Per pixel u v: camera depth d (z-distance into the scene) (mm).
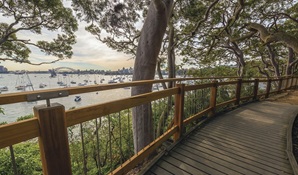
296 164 1942
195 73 13766
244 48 12055
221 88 6785
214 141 2613
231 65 14148
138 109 3479
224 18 9109
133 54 11031
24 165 4434
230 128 3164
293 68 14258
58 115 957
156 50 3586
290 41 5617
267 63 15305
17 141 818
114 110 1479
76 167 4586
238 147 2432
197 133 2914
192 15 6395
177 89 2527
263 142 2594
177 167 1964
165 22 3504
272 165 1999
